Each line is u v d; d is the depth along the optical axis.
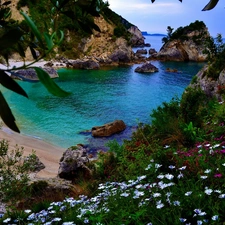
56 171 17.28
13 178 7.09
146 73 65.12
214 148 5.46
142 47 154.62
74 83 51.34
